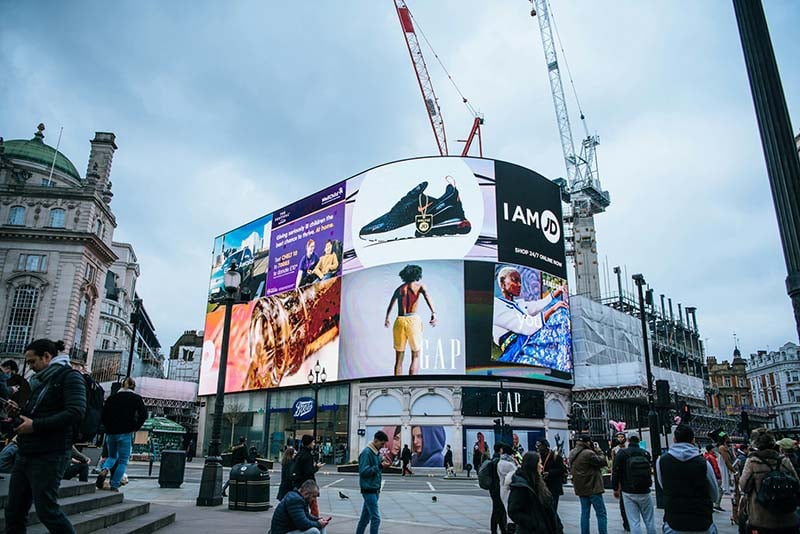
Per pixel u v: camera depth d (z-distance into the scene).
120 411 12.20
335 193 55.59
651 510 9.30
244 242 64.94
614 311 62.84
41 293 56.25
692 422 64.06
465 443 43.66
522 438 45.19
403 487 27.02
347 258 52.00
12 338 54.75
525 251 49.62
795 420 114.38
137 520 10.35
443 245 48.00
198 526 11.27
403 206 50.25
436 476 38.31
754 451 7.52
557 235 52.75
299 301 55.03
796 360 116.50
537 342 47.97
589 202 91.25
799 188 7.74
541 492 6.79
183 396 65.06
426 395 45.19
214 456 15.37
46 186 63.12
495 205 49.31
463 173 49.94
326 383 49.56
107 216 64.12
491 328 46.12
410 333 46.38
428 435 44.22
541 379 47.03
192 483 23.34
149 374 97.44
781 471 7.20
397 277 48.28
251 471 14.48
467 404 44.62
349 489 24.39
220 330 64.44
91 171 66.38
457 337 45.59
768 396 122.44
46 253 57.50
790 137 8.05
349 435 47.19
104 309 99.81
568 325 51.28
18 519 5.90
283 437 53.69
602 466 10.31
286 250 58.88
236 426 58.50
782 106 8.20
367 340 47.94
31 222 58.47
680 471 6.58
